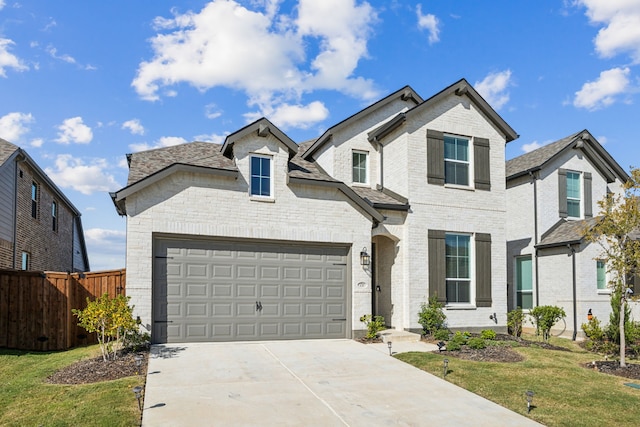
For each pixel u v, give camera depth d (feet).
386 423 23.58
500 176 55.93
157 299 40.01
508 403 27.04
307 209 45.44
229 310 42.22
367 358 37.42
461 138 54.95
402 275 51.01
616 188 71.15
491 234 54.60
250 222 43.16
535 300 61.87
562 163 64.34
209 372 31.60
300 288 44.96
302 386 29.32
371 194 53.83
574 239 56.13
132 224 39.11
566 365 36.37
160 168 41.93
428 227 51.52
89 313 33.86
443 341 43.32
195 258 41.55
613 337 47.37
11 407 24.41
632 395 28.91
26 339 41.19
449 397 27.99
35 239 66.23
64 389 27.17
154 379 29.48
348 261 46.93
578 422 24.17
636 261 37.76
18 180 58.08
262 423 22.91
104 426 21.67
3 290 41.96
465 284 53.21
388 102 59.62
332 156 56.70
